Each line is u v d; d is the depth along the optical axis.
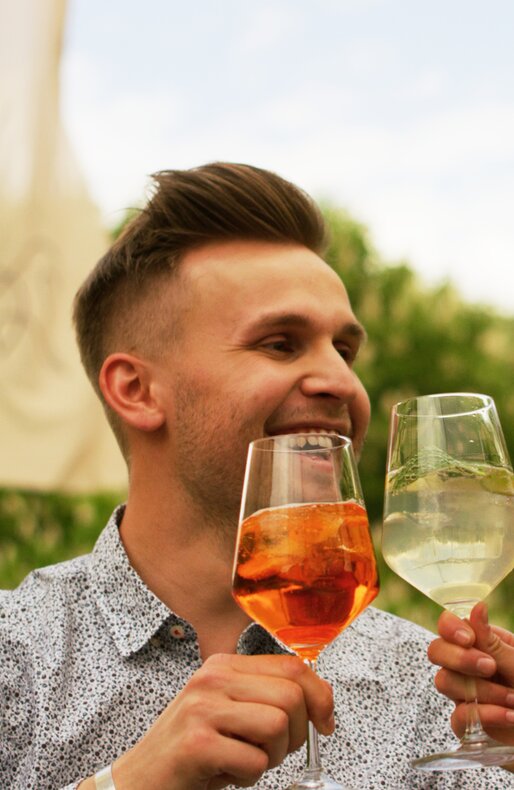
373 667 2.12
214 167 2.16
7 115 3.83
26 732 1.89
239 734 1.37
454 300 5.62
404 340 5.46
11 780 1.86
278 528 1.37
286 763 1.89
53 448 3.64
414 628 2.25
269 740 1.36
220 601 2.01
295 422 1.93
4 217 3.73
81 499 4.98
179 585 2.02
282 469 1.39
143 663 1.95
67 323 3.73
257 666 1.42
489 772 2.01
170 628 1.96
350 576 1.38
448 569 1.48
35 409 3.63
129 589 2.01
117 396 2.08
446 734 2.05
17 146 3.81
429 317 5.52
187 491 2.00
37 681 1.92
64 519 4.96
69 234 3.80
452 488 1.49
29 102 3.86
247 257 2.04
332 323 2.00
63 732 1.86
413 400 1.57
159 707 1.90
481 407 1.56
